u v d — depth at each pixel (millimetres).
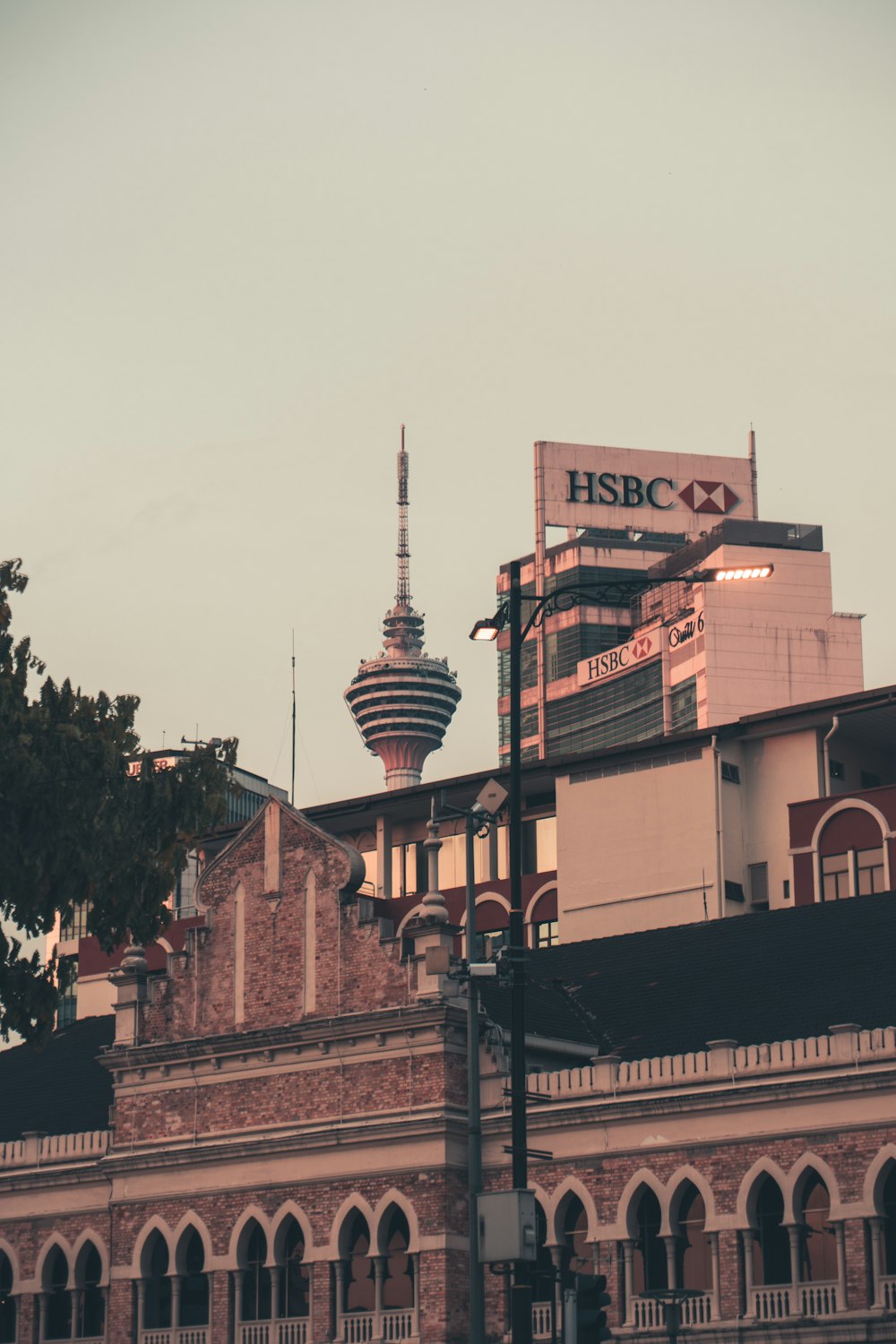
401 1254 54844
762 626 176125
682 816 92250
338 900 58406
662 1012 57531
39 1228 62594
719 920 63312
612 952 63938
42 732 52125
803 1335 47812
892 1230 47750
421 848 107000
